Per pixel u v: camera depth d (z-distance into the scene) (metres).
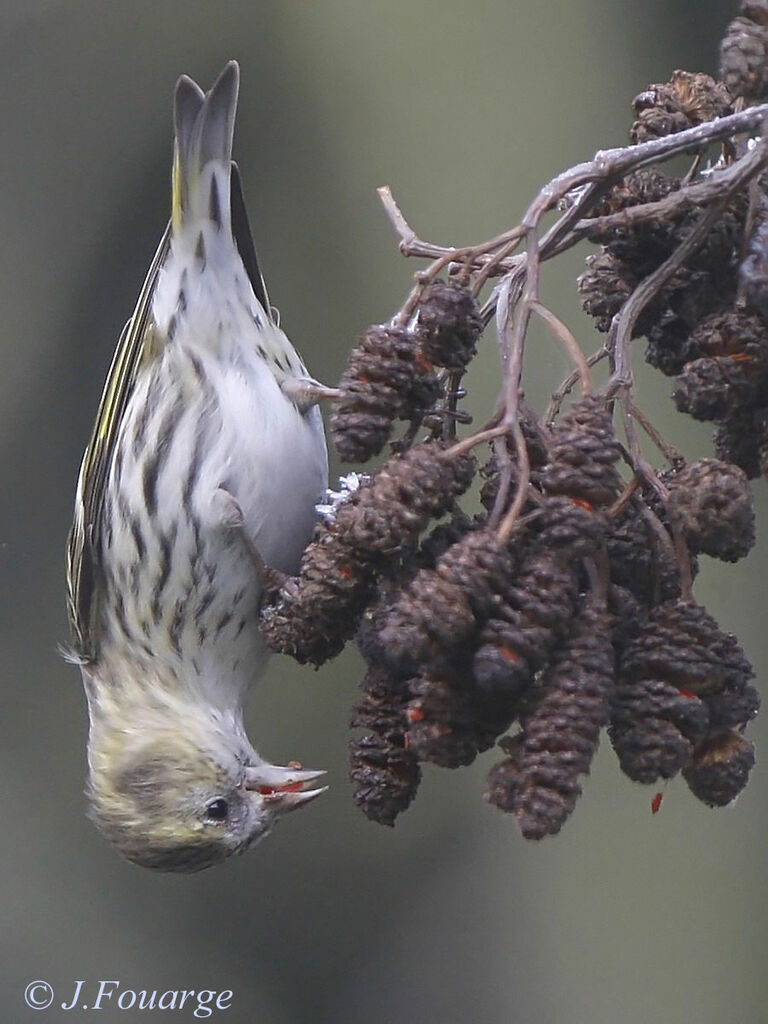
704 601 10.33
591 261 5.30
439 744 4.21
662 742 4.23
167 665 7.57
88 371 11.63
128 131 11.74
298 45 11.55
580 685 4.13
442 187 11.11
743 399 4.77
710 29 11.06
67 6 11.82
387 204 5.10
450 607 4.12
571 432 4.25
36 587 11.59
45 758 11.62
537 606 4.12
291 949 11.47
